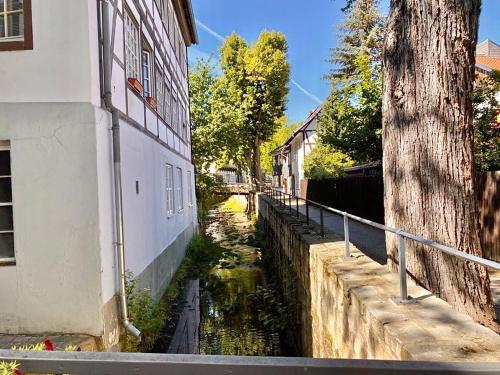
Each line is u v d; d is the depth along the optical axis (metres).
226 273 11.37
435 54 3.34
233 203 34.84
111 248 4.49
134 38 6.62
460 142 3.33
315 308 5.66
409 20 3.51
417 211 3.54
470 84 3.34
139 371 0.96
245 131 29.80
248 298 9.11
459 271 3.32
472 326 2.71
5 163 4.25
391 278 3.99
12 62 4.20
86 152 4.16
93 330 4.08
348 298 3.81
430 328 2.69
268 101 30.20
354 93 11.18
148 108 7.07
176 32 11.86
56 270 4.11
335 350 4.41
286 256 9.42
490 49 30.41
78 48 4.21
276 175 44.34
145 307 5.23
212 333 7.35
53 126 4.15
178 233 10.44
